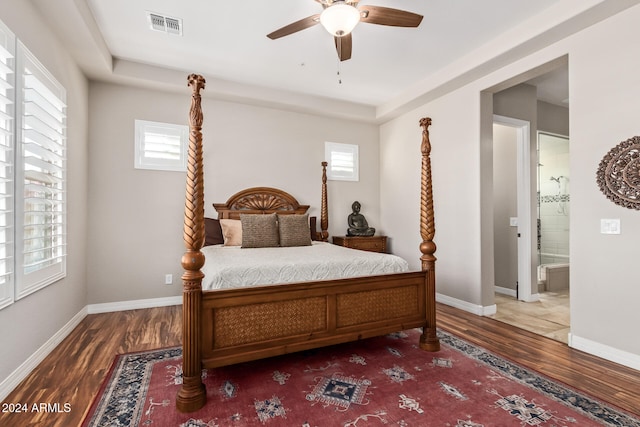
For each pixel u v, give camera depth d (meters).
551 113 4.97
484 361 2.38
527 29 2.77
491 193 3.63
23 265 2.08
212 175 4.25
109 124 3.71
